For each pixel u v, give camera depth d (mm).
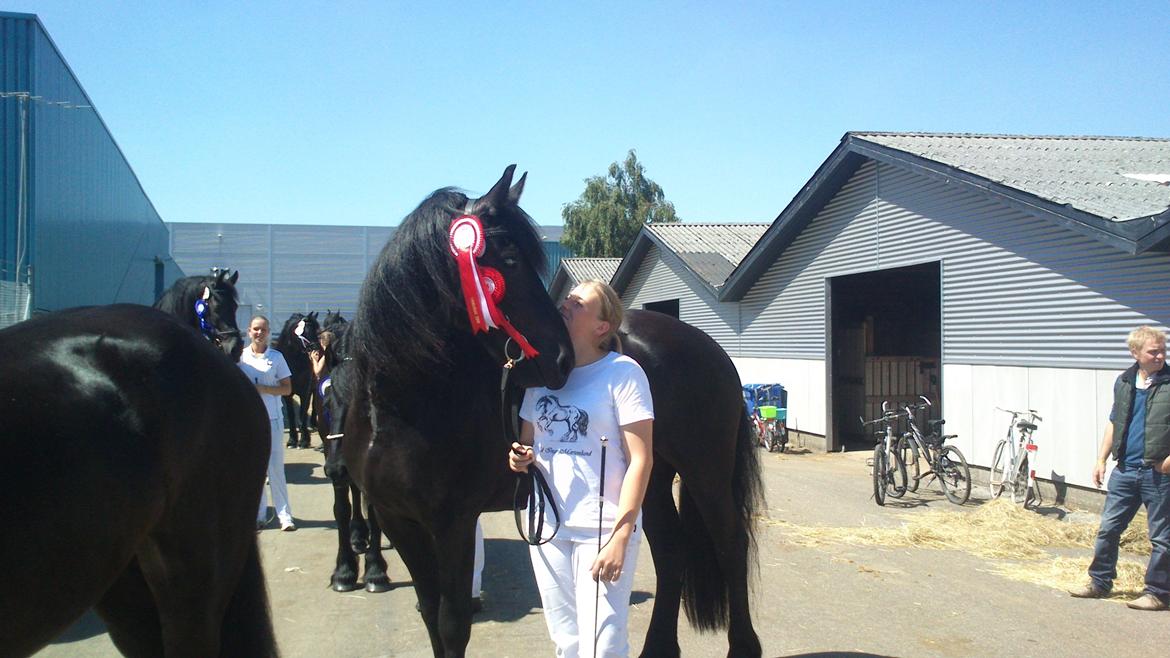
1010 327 9156
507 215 3078
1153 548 5227
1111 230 7234
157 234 30953
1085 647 4484
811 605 5188
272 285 36812
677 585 3938
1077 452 8273
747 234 20109
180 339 2551
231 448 2623
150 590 2584
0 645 1937
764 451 13133
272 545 6652
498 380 3234
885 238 11438
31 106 12758
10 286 10305
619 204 36750
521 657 4242
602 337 2941
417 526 3195
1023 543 6855
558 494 2746
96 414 2162
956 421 9992
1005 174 9133
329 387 5977
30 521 1942
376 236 37812
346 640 4453
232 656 2699
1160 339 5223
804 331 13633
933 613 5047
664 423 3777
